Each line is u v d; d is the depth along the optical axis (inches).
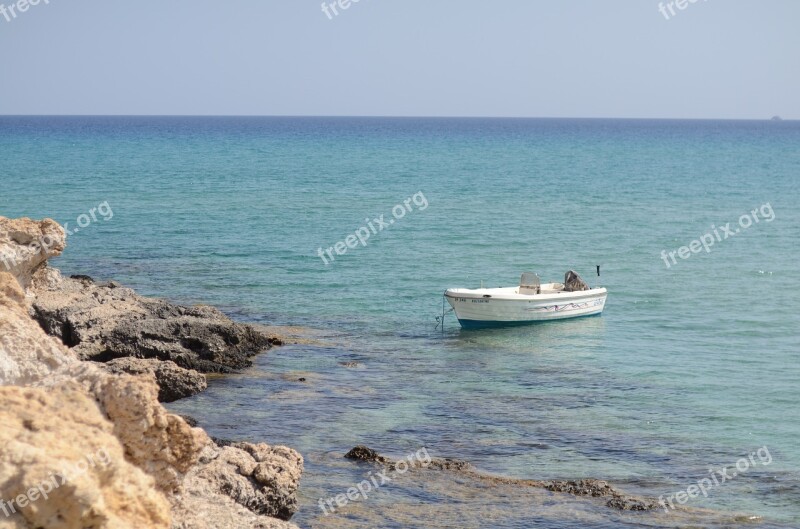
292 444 1019.9
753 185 4707.2
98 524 390.3
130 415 479.8
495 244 2642.7
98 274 2041.1
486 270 2247.8
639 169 5900.6
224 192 3934.5
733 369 1403.8
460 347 1529.3
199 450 531.2
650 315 1804.9
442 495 884.6
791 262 2425.0
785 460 1014.4
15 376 550.0
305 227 2906.0
